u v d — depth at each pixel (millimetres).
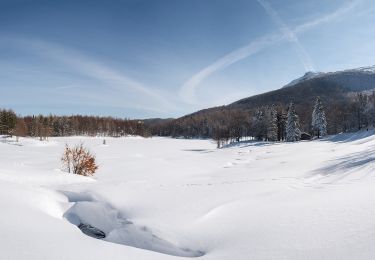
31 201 11633
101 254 7277
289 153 48125
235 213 10312
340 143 59438
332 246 6891
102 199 13148
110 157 56812
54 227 8922
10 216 8961
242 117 147125
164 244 8922
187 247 8555
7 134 117312
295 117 91938
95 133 186500
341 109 128000
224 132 122500
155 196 13445
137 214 11242
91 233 11016
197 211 11031
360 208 8867
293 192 12789
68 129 174750
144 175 33969
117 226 10711
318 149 48906
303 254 6742
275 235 7977
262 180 17672
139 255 7652
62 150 85500
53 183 20234
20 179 19266
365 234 7160
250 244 7734
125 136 194375
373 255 6195
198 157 61188
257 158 49219
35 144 105688
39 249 6914
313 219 8625
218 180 21188
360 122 106125
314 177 18453
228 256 7309
